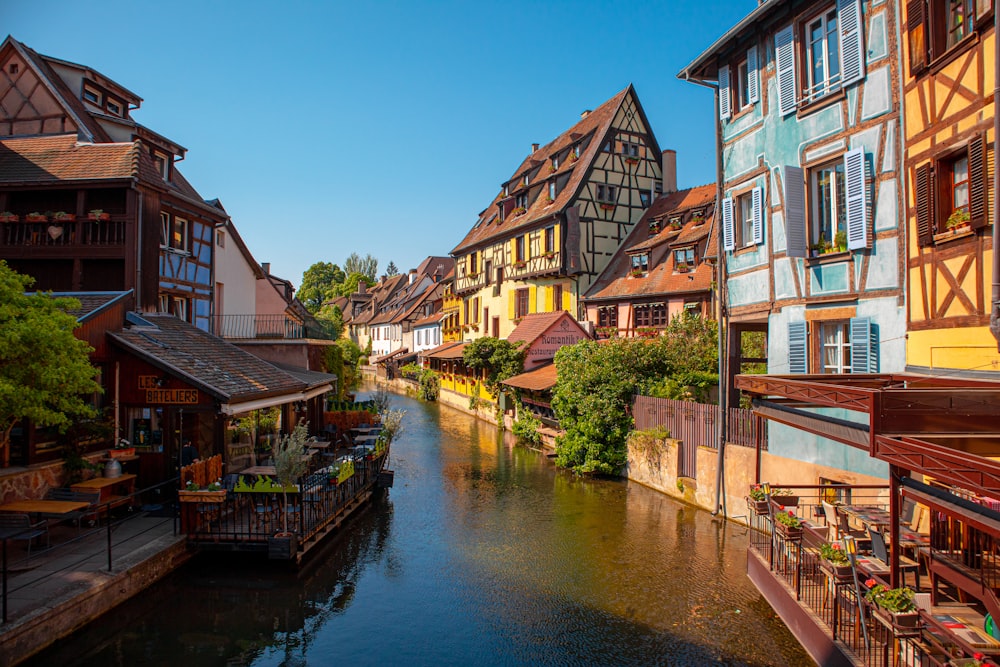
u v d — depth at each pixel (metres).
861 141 8.77
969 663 4.32
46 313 8.02
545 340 24.67
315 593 8.55
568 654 6.99
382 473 13.91
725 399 12.03
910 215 7.90
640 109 27.39
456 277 37.88
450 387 34.72
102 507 9.27
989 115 6.48
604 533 11.17
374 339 65.50
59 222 12.98
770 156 10.67
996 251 6.16
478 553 10.20
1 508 7.97
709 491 12.48
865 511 7.27
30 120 14.62
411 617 7.91
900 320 8.13
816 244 9.60
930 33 7.43
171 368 10.42
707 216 22.03
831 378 7.47
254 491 9.17
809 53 9.93
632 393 15.93
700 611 8.02
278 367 15.44
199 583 8.64
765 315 10.81
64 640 6.64
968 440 5.08
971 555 5.55
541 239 27.41
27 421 9.06
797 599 6.67
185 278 15.19
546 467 17.25
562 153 28.66
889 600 5.00
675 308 20.97
